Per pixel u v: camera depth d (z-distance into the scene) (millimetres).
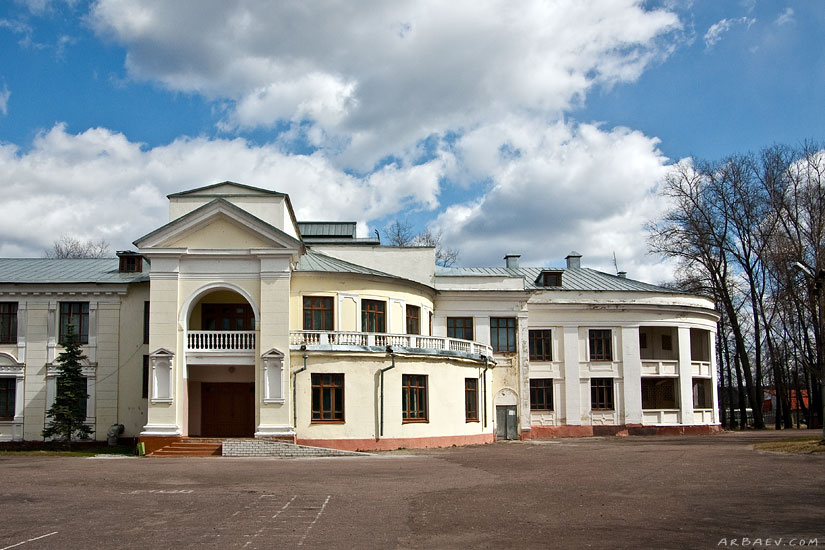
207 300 42875
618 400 55312
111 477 25266
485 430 49000
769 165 60688
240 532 14609
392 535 14250
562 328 55469
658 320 56688
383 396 41125
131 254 47531
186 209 41906
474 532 14508
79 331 45625
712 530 14422
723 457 31438
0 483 23406
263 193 42125
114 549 13047
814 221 56969
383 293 45406
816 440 37594
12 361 44875
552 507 17703
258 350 39312
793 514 16250
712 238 64062
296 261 42031
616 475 25000
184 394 39188
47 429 41938
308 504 18469
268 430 38500
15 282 45094
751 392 64062
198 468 28969
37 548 13180
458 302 52938
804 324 63250
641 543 13242
